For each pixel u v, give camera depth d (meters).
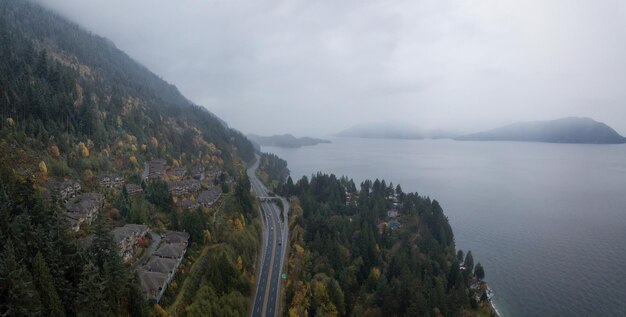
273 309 100.62
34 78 169.88
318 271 123.44
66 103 164.75
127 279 76.88
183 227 121.44
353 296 117.56
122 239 99.94
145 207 125.94
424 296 110.94
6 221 70.06
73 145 148.00
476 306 124.31
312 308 103.94
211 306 86.44
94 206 111.56
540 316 129.38
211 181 198.88
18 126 132.75
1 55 172.62
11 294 56.12
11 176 88.81
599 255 177.38
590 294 142.12
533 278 155.12
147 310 75.06
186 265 105.88
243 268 112.38
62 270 69.12
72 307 66.50
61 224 79.62
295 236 149.00
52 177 121.19
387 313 106.88
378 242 161.88
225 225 135.12
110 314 68.25
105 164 153.12
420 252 155.88
